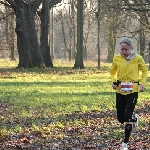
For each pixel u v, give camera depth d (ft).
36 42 141.90
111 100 54.03
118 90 27.07
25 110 45.11
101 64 202.49
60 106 48.14
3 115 41.57
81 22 145.28
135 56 26.76
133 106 26.25
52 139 29.71
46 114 42.06
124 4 112.47
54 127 34.40
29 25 140.67
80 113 42.55
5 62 211.20
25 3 139.54
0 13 194.29
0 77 99.96
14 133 31.91
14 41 227.81
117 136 30.01
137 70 26.81
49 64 155.12
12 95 60.80
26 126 35.09
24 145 27.76
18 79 94.07
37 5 141.49
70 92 64.80
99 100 53.98
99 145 27.53
